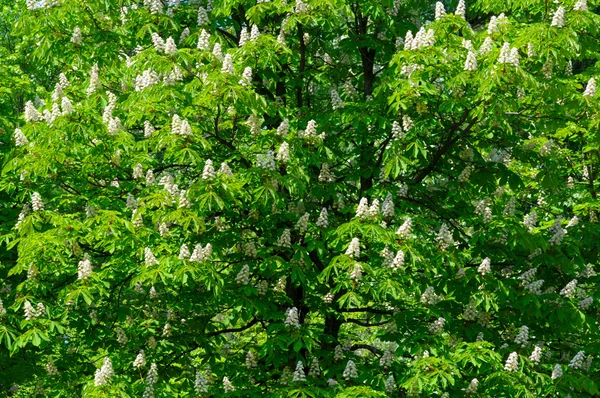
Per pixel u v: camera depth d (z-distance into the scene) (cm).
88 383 955
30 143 978
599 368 1101
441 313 967
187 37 1118
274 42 997
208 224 1073
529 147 1173
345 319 1120
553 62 923
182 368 1116
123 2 1250
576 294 1088
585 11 927
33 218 955
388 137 1111
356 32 1260
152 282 863
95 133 964
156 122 1146
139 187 1059
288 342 927
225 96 880
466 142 1132
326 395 912
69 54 1127
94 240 1088
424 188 1125
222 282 891
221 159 1038
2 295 1195
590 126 1018
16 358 1213
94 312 1061
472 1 1445
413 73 930
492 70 865
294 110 1144
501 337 1075
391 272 920
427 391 934
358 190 1202
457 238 1138
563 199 1396
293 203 1091
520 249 1101
